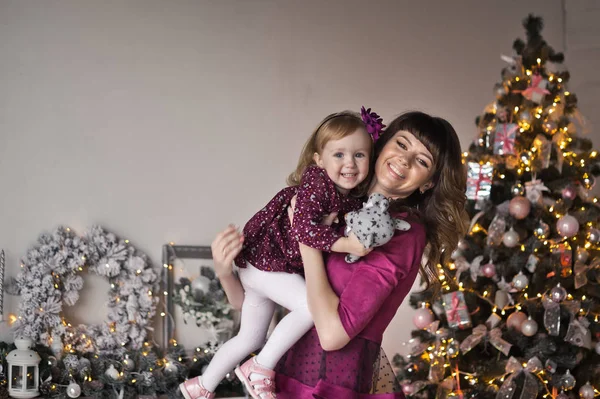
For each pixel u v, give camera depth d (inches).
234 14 205.2
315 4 212.8
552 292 169.6
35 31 188.9
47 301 180.1
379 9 219.3
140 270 189.9
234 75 204.2
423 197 96.5
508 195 179.9
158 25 198.5
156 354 187.6
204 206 199.9
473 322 182.7
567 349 175.3
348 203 89.6
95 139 192.1
